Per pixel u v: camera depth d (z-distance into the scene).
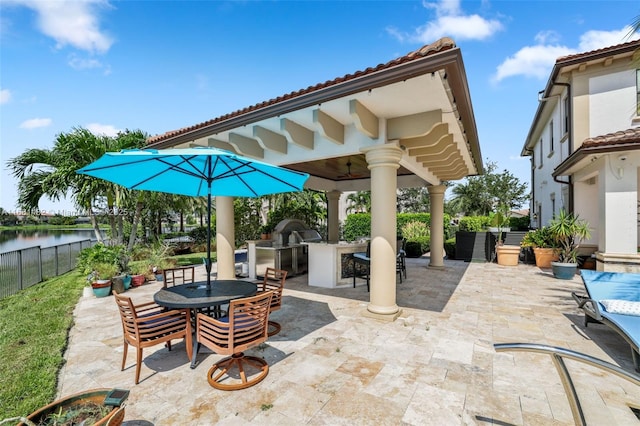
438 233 10.38
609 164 7.30
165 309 3.95
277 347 4.07
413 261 12.49
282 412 2.69
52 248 10.44
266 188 5.38
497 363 3.60
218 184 5.19
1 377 3.32
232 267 7.46
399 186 10.70
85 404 2.22
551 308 5.84
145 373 3.42
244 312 3.19
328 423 2.54
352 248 8.02
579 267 9.68
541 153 15.67
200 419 2.60
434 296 6.78
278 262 8.68
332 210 11.66
